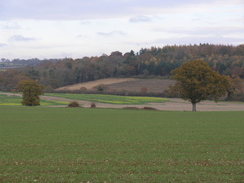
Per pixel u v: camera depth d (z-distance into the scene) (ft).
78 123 134.82
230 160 60.70
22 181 48.32
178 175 50.39
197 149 72.64
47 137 93.97
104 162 59.88
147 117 163.12
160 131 106.63
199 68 223.30
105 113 189.16
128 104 315.58
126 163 58.95
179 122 137.49
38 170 54.39
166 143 81.35
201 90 220.02
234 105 304.30
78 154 67.67
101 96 391.45
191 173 51.67
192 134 98.32
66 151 71.61
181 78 223.71
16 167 56.65
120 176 50.24
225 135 95.66
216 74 225.15
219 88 224.53
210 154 66.49
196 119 151.84
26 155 67.10
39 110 212.64
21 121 143.64
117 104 314.76
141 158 62.90
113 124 130.11
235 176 49.78
